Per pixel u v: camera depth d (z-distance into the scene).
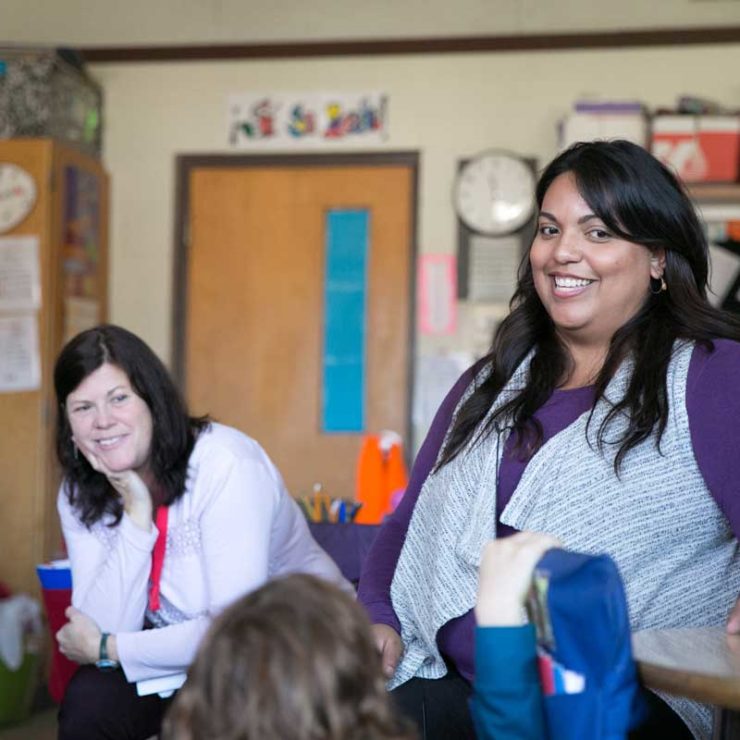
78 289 6.32
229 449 2.75
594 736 1.48
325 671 1.19
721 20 6.30
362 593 2.45
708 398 2.07
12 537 5.86
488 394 2.35
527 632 1.51
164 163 6.73
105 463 2.70
